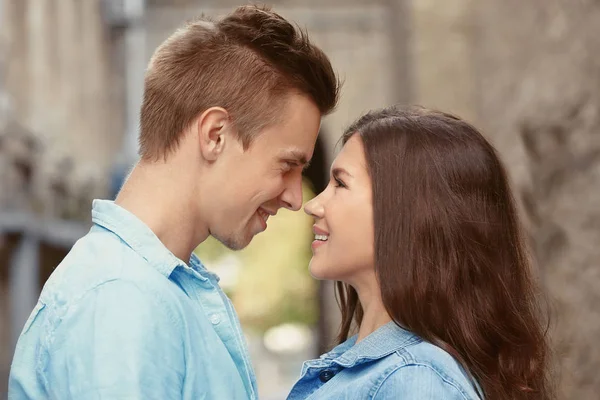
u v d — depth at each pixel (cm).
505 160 877
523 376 236
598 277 621
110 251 208
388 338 230
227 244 238
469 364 229
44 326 201
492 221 238
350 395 220
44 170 998
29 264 916
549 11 784
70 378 191
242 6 237
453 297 229
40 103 1026
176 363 200
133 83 1477
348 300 282
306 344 2525
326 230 247
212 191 228
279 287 2567
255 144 229
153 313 199
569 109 703
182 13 1504
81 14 1247
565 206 679
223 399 211
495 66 1030
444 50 1231
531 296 252
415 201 232
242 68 227
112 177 1367
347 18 1548
